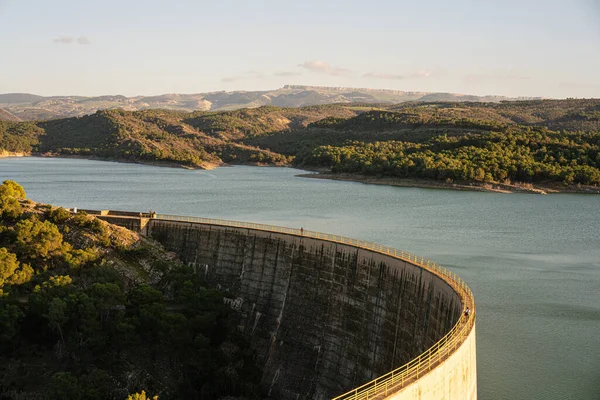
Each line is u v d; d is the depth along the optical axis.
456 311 70.50
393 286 88.75
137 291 103.50
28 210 123.12
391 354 87.56
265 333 107.56
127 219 125.19
